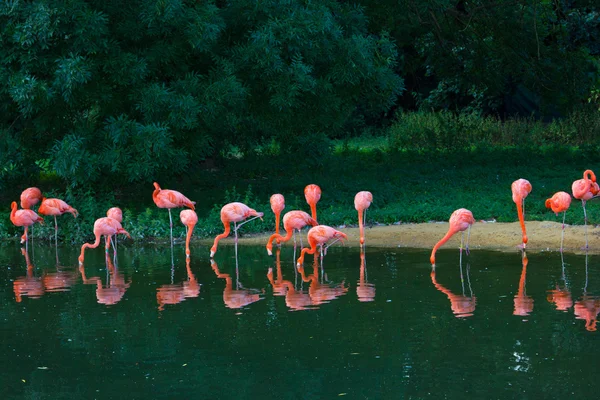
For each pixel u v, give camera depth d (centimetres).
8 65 1446
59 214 1400
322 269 1124
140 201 1739
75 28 1394
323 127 1852
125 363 710
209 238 1465
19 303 947
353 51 1616
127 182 1722
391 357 709
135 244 1427
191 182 2034
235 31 1620
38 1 1384
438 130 2927
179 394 634
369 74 1661
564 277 1021
